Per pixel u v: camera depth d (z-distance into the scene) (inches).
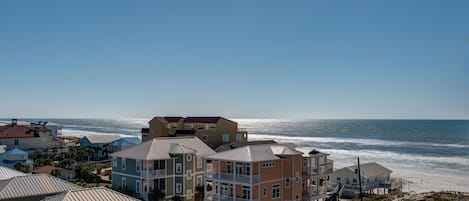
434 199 2874.0
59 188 1551.4
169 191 2397.9
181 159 2432.3
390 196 2987.2
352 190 3021.7
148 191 2324.1
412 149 6190.9
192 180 2470.5
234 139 3639.3
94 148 4370.1
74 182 2807.6
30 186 1513.3
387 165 4507.9
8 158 3348.9
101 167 3609.7
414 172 4047.7
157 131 3570.4
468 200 2844.5
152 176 2319.1
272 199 2132.1
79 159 4143.7
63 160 3587.6
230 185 2127.2
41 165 3479.3
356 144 7199.8
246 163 2052.2
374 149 6259.8
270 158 2102.6
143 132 3779.5
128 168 2425.0
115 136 4990.2
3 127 4490.7
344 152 5831.7
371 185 3125.0
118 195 1307.8
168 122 3624.5
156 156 2337.6
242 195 2069.4
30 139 4404.5
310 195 2342.5
